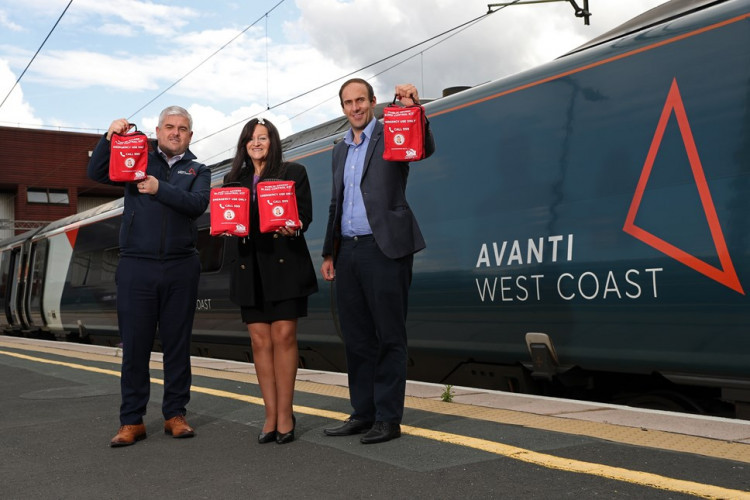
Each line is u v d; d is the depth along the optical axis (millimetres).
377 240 3541
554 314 5250
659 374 4809
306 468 3188
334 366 8016
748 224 4145
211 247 9969
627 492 2627
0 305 19344
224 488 2967
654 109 4707
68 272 15289
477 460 3137
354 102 3688
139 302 3885
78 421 4453
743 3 4348
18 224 35156
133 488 3023
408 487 2832
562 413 4020
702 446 3191
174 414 3965
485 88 6043
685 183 4477
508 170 5695
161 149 4066
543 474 2889
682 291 4438
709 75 4438
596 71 5129
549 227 5309
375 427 3572
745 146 4207
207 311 9969
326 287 7715
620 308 4793
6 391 5844
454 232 6078
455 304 6043
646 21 5035
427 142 3527
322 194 8023
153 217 3928
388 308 3570
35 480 3186
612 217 4879
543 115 5480
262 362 3738
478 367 6086
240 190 3574
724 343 4246
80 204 38219
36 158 36156
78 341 15422
